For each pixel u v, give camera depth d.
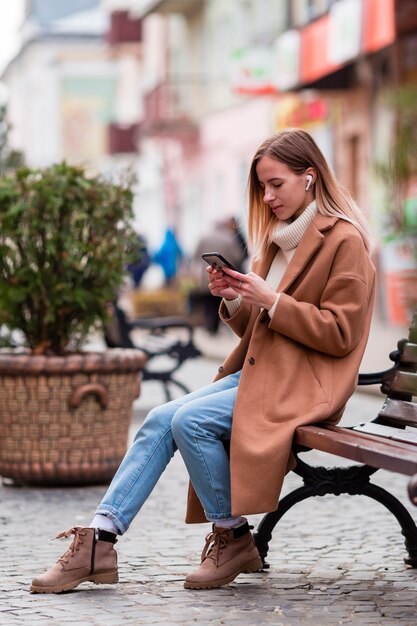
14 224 9.41
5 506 8.61
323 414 6.00
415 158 16.44
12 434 9.27
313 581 6.31
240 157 37.44
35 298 9.46
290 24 31.58
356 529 7.67
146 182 50.44
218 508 6.08
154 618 5.59
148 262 16.50
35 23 69.50
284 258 6.43
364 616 5.64
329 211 6.24
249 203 6.43
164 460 6.18
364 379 6.56
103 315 9.73
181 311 31.47
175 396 16.39
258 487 5.86
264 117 34.91
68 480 9.30
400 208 16.81
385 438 6.01
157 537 7.44
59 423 9.20
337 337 6.04
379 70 25.94
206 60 41.00
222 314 6.44
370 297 6.24
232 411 6.10
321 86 27.67
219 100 39.38
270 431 5.95
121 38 53.03
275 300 6.01
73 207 9.44
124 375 9.38
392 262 23.69
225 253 23.55
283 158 6.20
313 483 6.50
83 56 68.81
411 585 6.23
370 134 26.67
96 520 6.17
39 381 9.15
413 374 6.38
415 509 8.35
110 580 6.15
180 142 44.09
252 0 35.31
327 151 29.70
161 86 41.81
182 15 43.53
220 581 6.14
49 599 5.96
